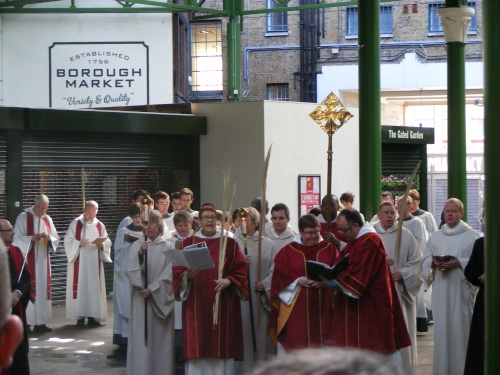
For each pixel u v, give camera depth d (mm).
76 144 18625
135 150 19500
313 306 9742
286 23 39156
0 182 17562
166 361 10828
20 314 9445
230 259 10133
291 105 20219
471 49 37781
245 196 19906
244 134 19891
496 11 6223
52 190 18328
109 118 18781
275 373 1474
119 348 13703
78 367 12289
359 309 9398
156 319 10797
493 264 6277
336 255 9859
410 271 10961
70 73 28266
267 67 39250
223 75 38375
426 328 14914
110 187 19172
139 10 27219
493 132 6266
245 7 39219
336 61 38500
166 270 10750
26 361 9414
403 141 23344
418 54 37875
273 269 10094
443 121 37625
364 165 13945
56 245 15492
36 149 18062
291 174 20234
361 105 13945
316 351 1508
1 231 9469
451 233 10781
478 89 36344
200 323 10023
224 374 10086
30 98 28078
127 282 13531
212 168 20219
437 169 37281
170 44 28531
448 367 10656
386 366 1486
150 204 10906
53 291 18500
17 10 27375
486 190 6312
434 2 37844
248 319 10750
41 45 28109
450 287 10664
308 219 9938
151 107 20578
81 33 28297
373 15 13859
